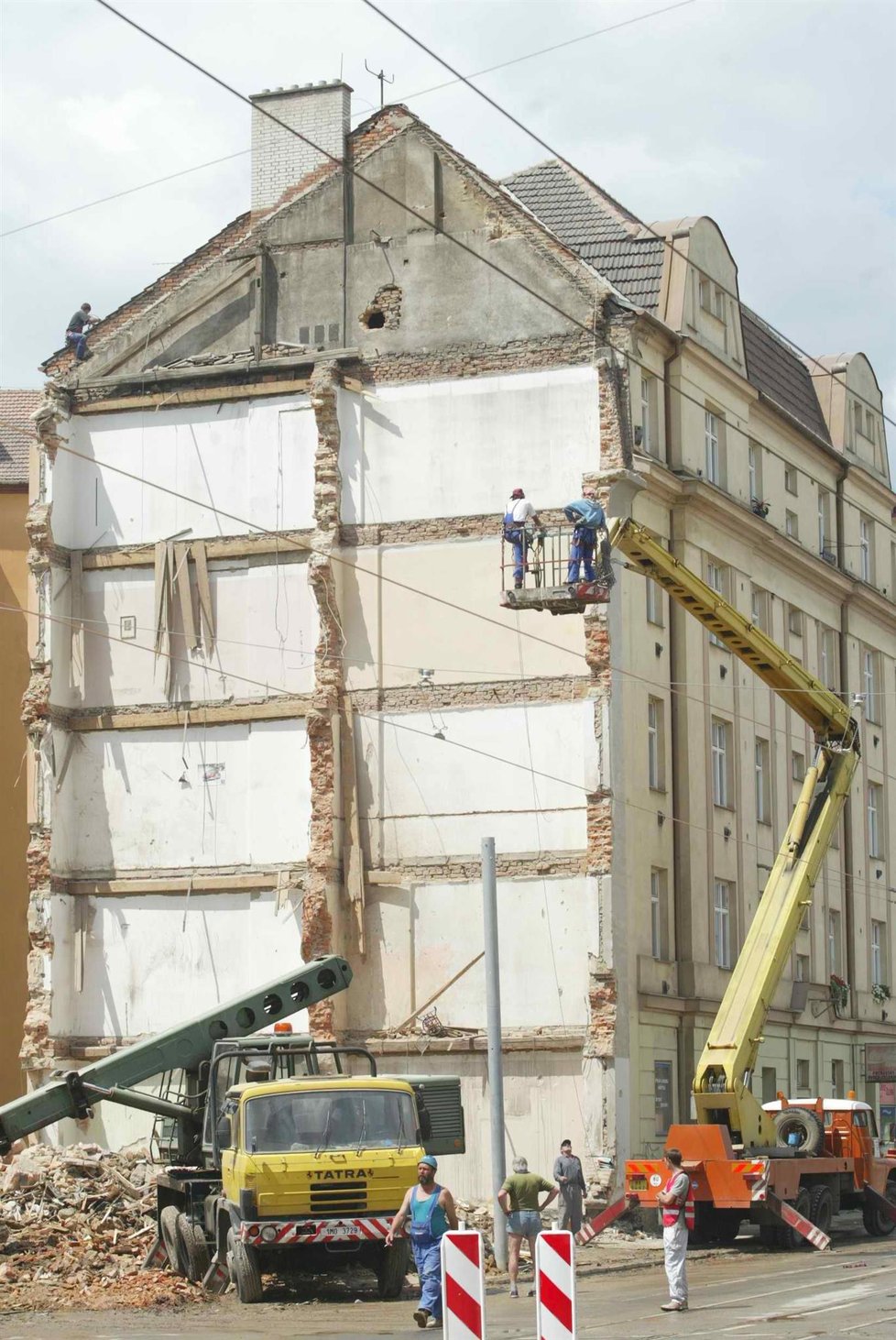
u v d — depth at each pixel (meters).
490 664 48.12
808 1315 24.67
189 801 50.03
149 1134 48.25
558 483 48.25
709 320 55.31
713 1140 37.84
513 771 47.56
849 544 65.69
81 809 50.94
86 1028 49.91
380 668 48.94
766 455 58.88
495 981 35.31
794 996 57.44
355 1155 28.48
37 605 51.09
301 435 50.34
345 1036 47.59
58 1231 33.28
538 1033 46.28
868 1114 42.50
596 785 46.53
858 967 63.75
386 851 48.25
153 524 51.34
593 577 37.22
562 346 48.81
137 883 49.97
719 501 53.44
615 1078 45.12
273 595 50.00
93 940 50.25
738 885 54.22
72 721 51.22
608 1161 44.69
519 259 49.59
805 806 41.38
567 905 46.62
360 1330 24.19
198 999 49.09
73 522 52.03
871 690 67.81
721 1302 27.08
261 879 48.84
